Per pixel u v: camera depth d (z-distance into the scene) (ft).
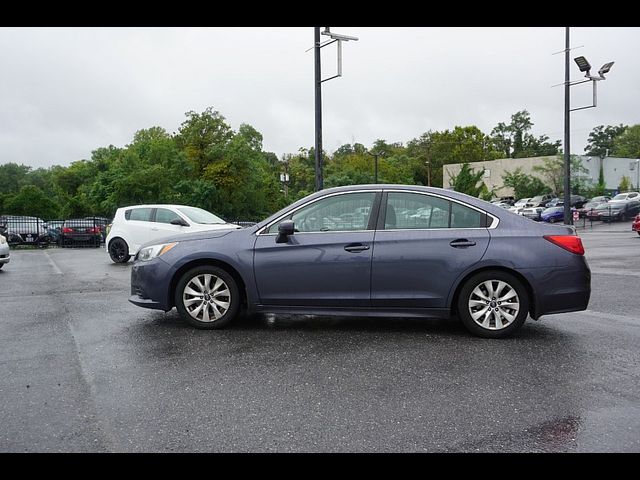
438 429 10.85
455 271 18.11
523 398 12.50
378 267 18.43
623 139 351.25
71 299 26.96
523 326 19.94
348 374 14.34
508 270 18.15
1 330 19.76
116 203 135.64
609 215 121.90
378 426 11.02
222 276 19.42
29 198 154.61
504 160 212.02
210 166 161.38
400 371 14.57
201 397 12.68
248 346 17.21
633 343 17.40
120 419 11.43
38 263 49.78
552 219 125.29
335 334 18.81
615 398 12.48
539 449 9.96
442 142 279.49
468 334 18.76
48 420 11.38
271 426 11.05
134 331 19.42
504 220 18.53
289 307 19.08
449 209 18.80
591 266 39.11
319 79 39.45
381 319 21.38
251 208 169.68
